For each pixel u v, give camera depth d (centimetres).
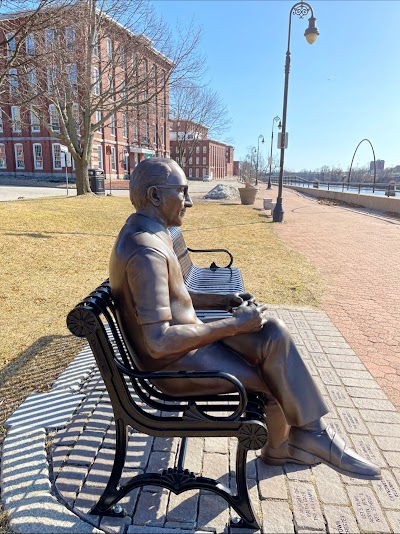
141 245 170
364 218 1611
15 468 219
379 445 248
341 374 337
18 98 1423
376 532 186
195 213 1606
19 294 517
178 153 4438
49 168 4012
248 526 186
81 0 1223
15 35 783
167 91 2173
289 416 189
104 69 1664
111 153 4206
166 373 174
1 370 330
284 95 1372
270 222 1416
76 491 206
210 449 241
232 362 188
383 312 502
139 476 190
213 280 446
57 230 926
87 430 254
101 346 173
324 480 217
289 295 565
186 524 188
